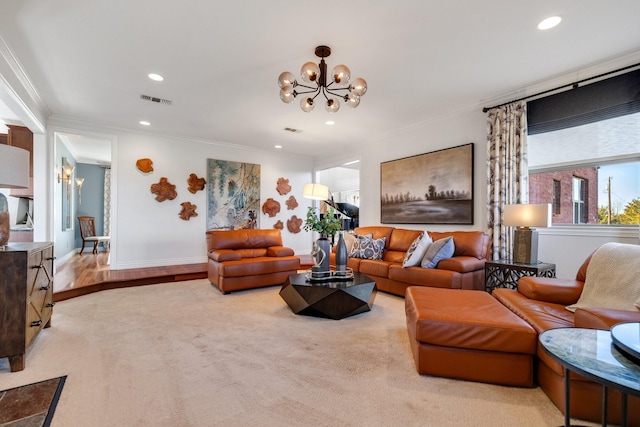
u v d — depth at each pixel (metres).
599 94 2.94
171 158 5.51
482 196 3.93
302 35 2.47
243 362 2.07
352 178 9.70
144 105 4.00
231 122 4.72
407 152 4.98
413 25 2.33
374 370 1.96
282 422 1.46
